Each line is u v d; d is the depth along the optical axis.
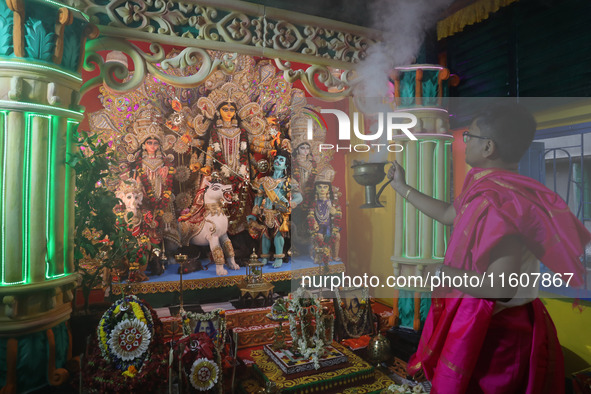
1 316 2.06
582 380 1.90
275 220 4.70
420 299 2.70
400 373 2.65
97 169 2.73
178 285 3.92
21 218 2.08
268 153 4.84
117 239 2.84
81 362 2.08
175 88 4.32
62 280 2.23
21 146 2.08
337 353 2.61
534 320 1.39
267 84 4.77
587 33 1.89
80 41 2.28
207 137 4.59
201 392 2.19
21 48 2.04
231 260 4.43
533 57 2.12
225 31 2.61
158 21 2.48
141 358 2.16
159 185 4.18
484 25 2.38
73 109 2.35
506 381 1.38
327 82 2.79
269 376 2.42
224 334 2.43
